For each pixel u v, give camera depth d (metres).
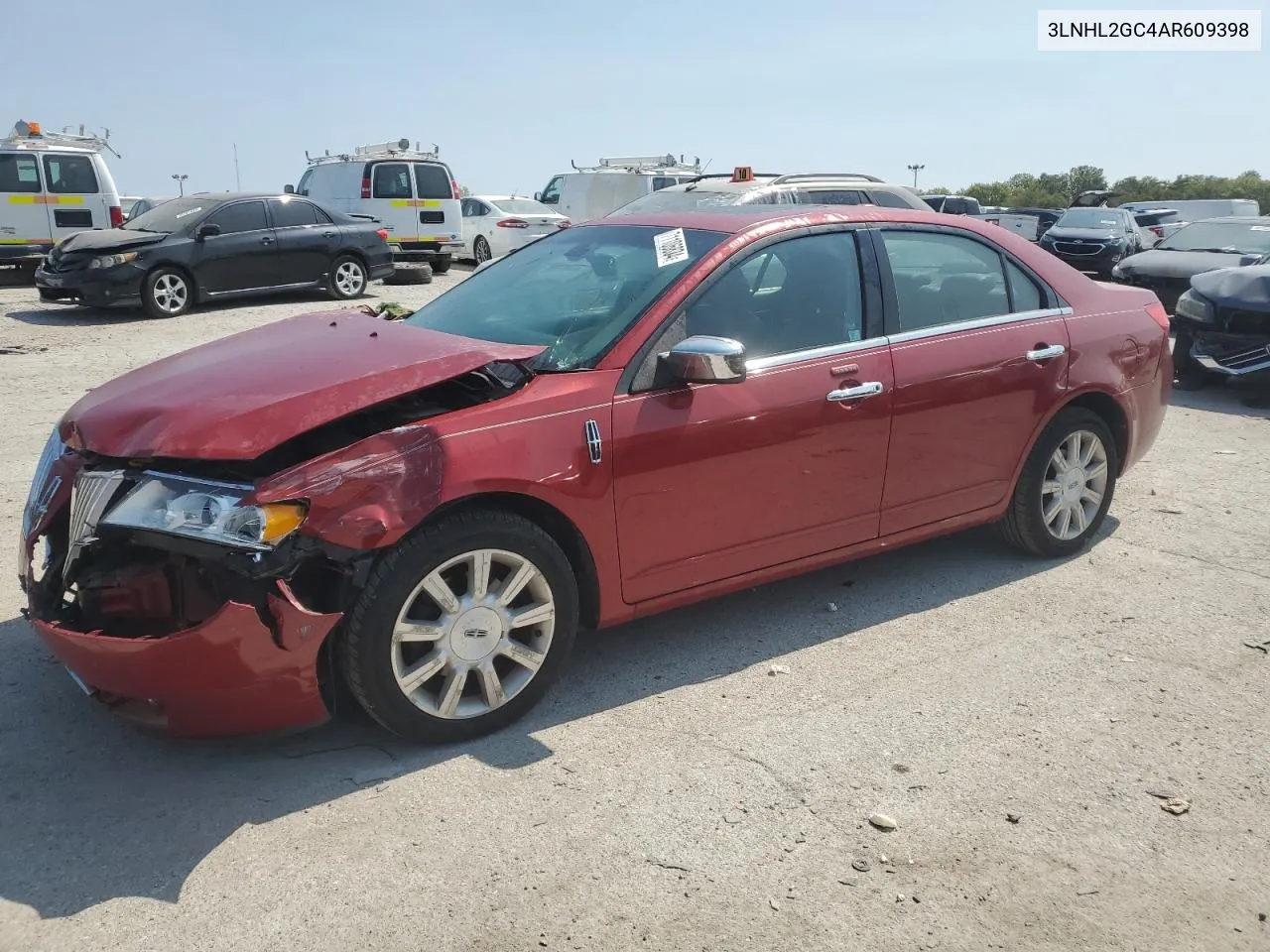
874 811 3.16
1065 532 5.17
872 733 3.61
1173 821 3.14
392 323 4.13
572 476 3.52
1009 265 4.87
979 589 4.86
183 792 3.20
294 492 3.04
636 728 3.62
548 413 3.50
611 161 21.39
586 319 3.94
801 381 4.03
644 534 3.75
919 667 4.09
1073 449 5.06
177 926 2.64
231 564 2.99
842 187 10.38
